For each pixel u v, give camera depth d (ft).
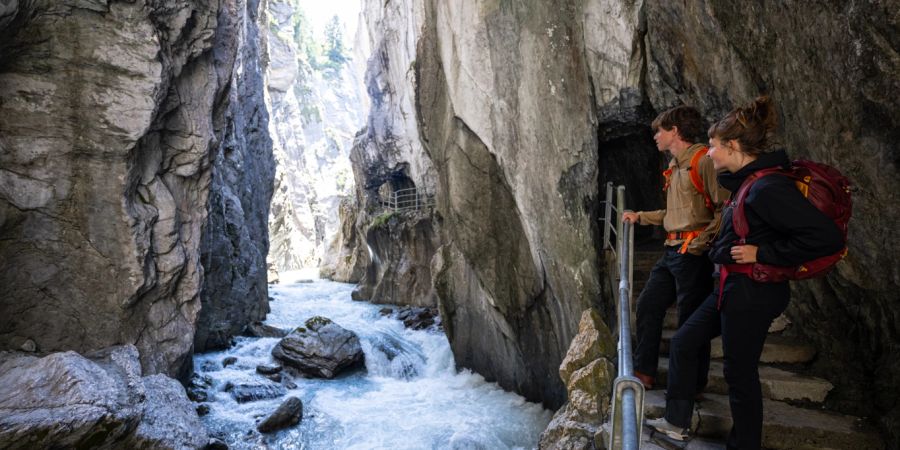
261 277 48.34
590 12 19.34
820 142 10.00
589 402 13.16
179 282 25.02
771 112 7.45
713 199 9.28
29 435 14.65
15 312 19.97
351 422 25.39
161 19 22.38
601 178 23.76
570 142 20.22
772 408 10.71
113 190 21.43
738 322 7.61
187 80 25.08
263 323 43.80
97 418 15.85
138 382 19.67
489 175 24.95
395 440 23.21
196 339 36.04
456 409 26.53
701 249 9.55
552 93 20.70
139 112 21.43
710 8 13.38
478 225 25.48
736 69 13.23
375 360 34.91
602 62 19.35
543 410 25.02
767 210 6.94
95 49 20.65
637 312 11.24
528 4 21.29
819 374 11.55
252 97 55.77
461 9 23.95
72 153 20.77
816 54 9.59
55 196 20.57
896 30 7.57
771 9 10.85
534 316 24.64
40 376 17.31
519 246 24.67
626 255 10.85
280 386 30.07
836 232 6.57
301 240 155.74
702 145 9.82
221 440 22.61
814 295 12.07
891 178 8.53
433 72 28.04
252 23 56.49
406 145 59.62
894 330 9.84
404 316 48.67
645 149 25.40
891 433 9.08
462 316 32.60
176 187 25.16
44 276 20.56
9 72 19.49
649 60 17.94
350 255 80.38
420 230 53.98
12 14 17.99
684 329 9.20
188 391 26.86
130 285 21.88
